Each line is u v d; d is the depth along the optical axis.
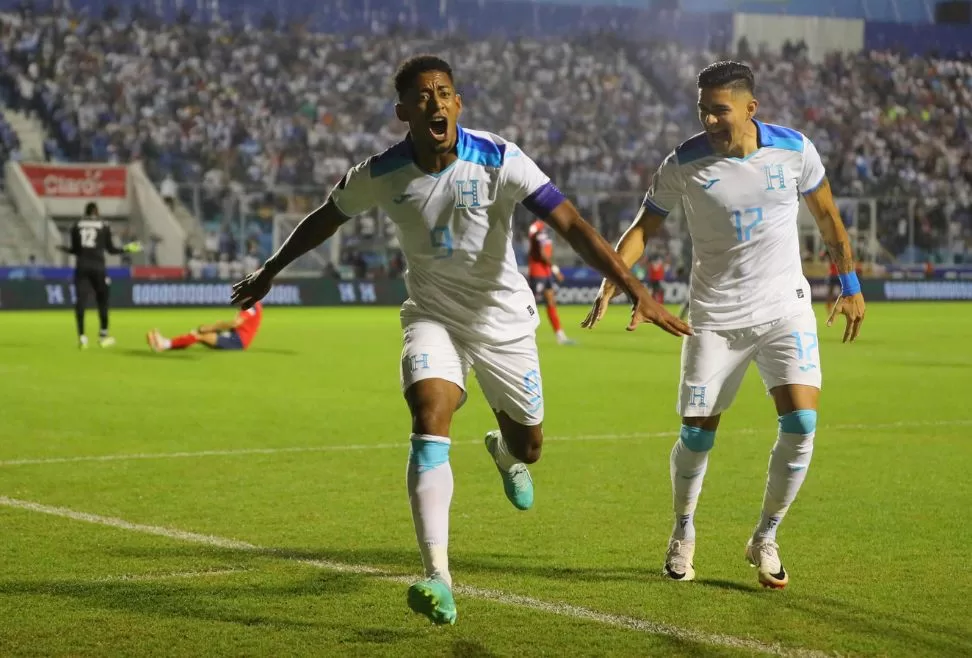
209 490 7.55
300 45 43.72
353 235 37.28
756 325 5.34
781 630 4.50
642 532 6.31
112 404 12.23
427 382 4.79
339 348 19.69
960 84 50.12
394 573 5.40
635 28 48.59
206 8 43.25
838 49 50.16
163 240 35.28
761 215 5.33
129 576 5.31
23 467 8.41
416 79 4.62
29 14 40.47
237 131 40.38
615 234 39.38
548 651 4.24
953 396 13.21
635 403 12.51
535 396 5.16
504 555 5.77
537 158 43.56
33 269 33.16
